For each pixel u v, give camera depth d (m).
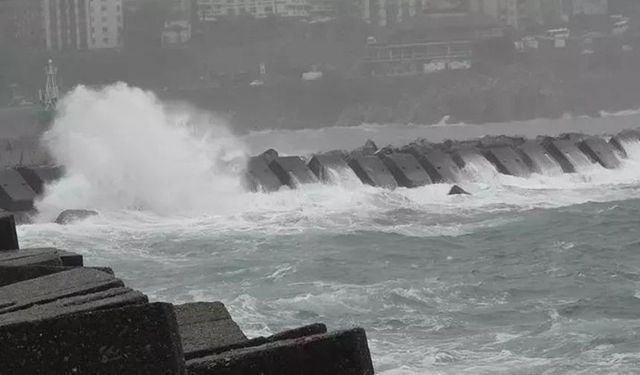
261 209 141.50
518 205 143.00
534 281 91.31
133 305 24.47
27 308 27.27
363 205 141.62
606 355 65.88
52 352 23.94
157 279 94.38
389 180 152.75
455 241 115.75
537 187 159.88
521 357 65.69
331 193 146.75
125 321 24.12
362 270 97.31
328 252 108.38
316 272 96.12
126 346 24.09
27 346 23.83
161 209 140.88
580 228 122.69
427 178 153.75
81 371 23.95
